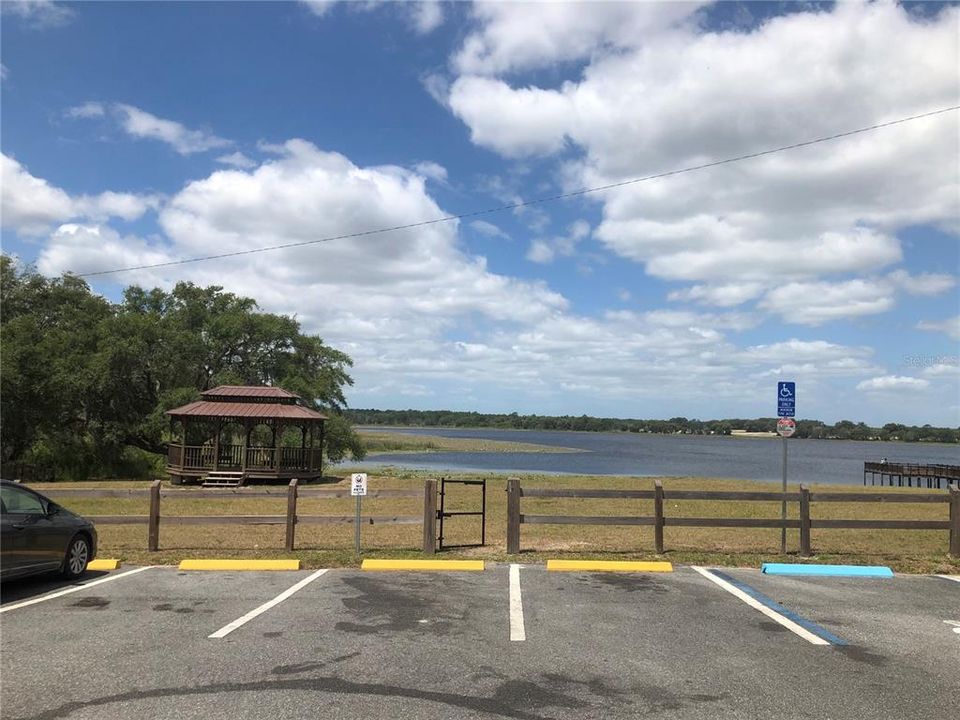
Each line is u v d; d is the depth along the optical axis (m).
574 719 4.83
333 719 4.79
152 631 7.00
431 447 107.75
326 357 45.66
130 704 5.06
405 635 6.88
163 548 11.99
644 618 7.57
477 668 5.89
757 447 167.88
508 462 75.56
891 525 11.27
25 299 45.62
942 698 5.25
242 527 15.09
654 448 134.75
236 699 5.16
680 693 5.34
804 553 11.34
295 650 6.37
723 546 12.59
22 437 37.78
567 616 7.64
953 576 9.98
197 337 42.88
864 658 6.22
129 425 41.44
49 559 9.08
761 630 7.12
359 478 11.52
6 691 5.32
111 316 45.94
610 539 13.37
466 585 9.23
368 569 10.27
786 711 4.98
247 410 31.09
